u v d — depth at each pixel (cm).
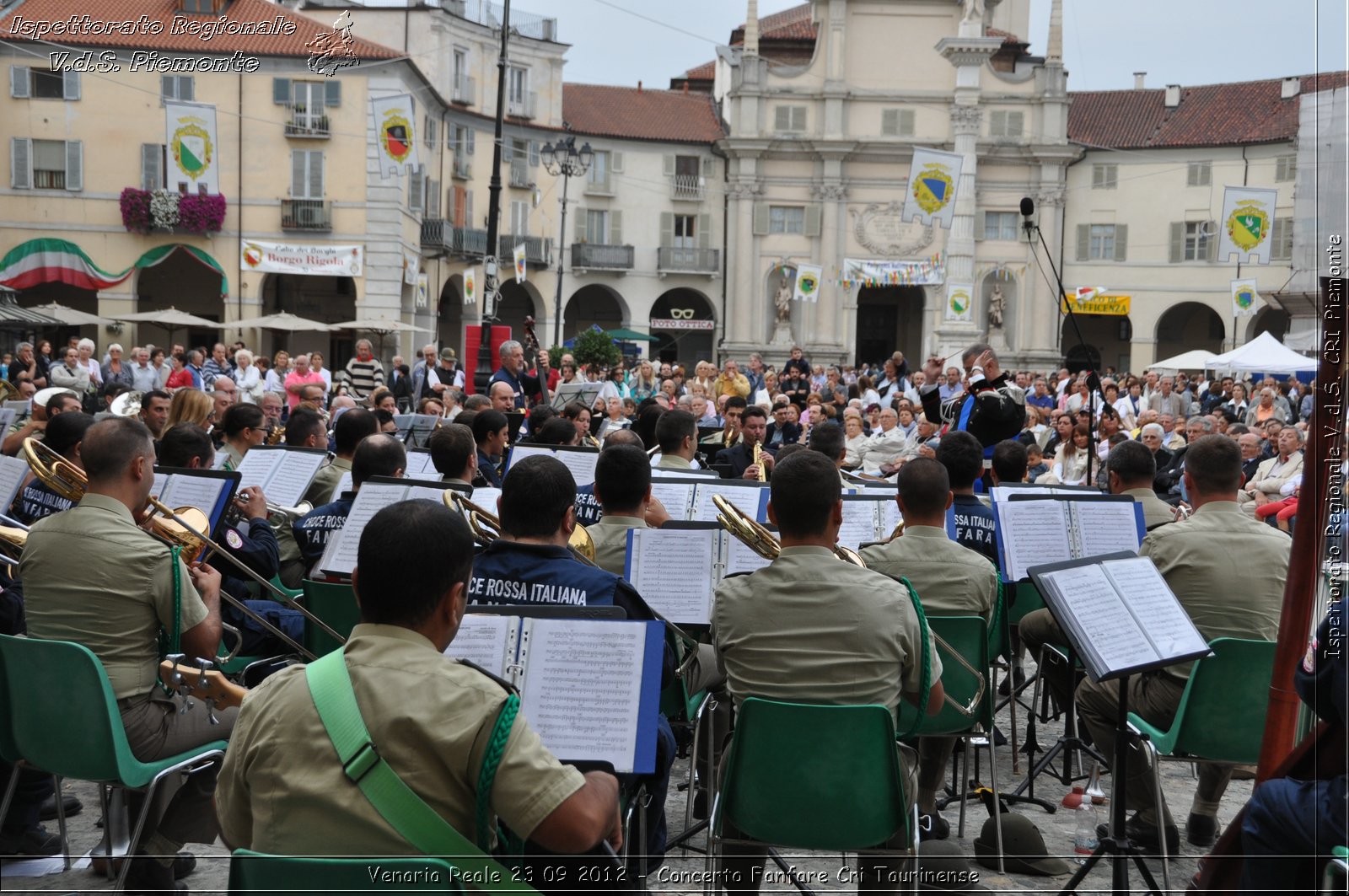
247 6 3578
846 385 3347
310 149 3662
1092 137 5250
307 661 520
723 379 2230
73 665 411
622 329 5134
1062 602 419
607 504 567
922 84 5088
